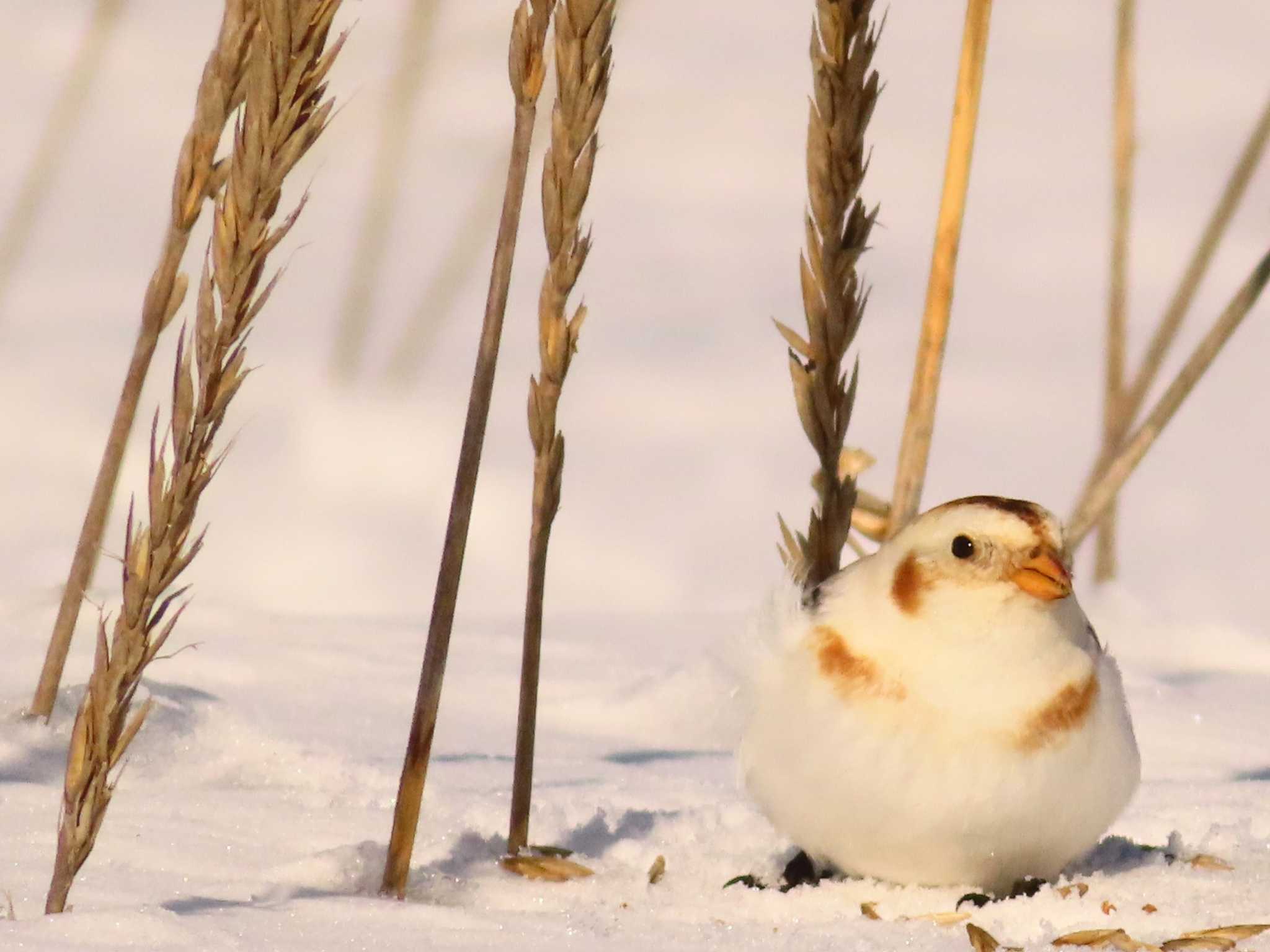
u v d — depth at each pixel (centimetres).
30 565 1131
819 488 642
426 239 1808
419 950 473
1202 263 1089
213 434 463
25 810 599
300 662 910
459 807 655
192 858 564
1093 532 1137
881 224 630
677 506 1390
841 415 639
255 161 447
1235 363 1694
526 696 582
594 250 1930
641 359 1680
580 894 558
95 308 1658
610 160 2145
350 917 499
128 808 618
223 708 745
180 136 2059
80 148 1975
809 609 596
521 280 1794
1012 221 2008
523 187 520
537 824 641
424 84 1488
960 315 1794
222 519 1271
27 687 777
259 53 440
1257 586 1280
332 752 731
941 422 1546
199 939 464
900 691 554
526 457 1402
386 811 642
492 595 1233
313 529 1266
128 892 520
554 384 557
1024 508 579
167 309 695
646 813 657
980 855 562
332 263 1762
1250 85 2362
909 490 754
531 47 514
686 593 1263
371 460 1365
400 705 852
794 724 568
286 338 1578
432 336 1488
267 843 589
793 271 1912
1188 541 1369
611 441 1501
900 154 2156
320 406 1423
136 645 465
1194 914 531
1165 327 1095
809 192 627
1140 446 890
